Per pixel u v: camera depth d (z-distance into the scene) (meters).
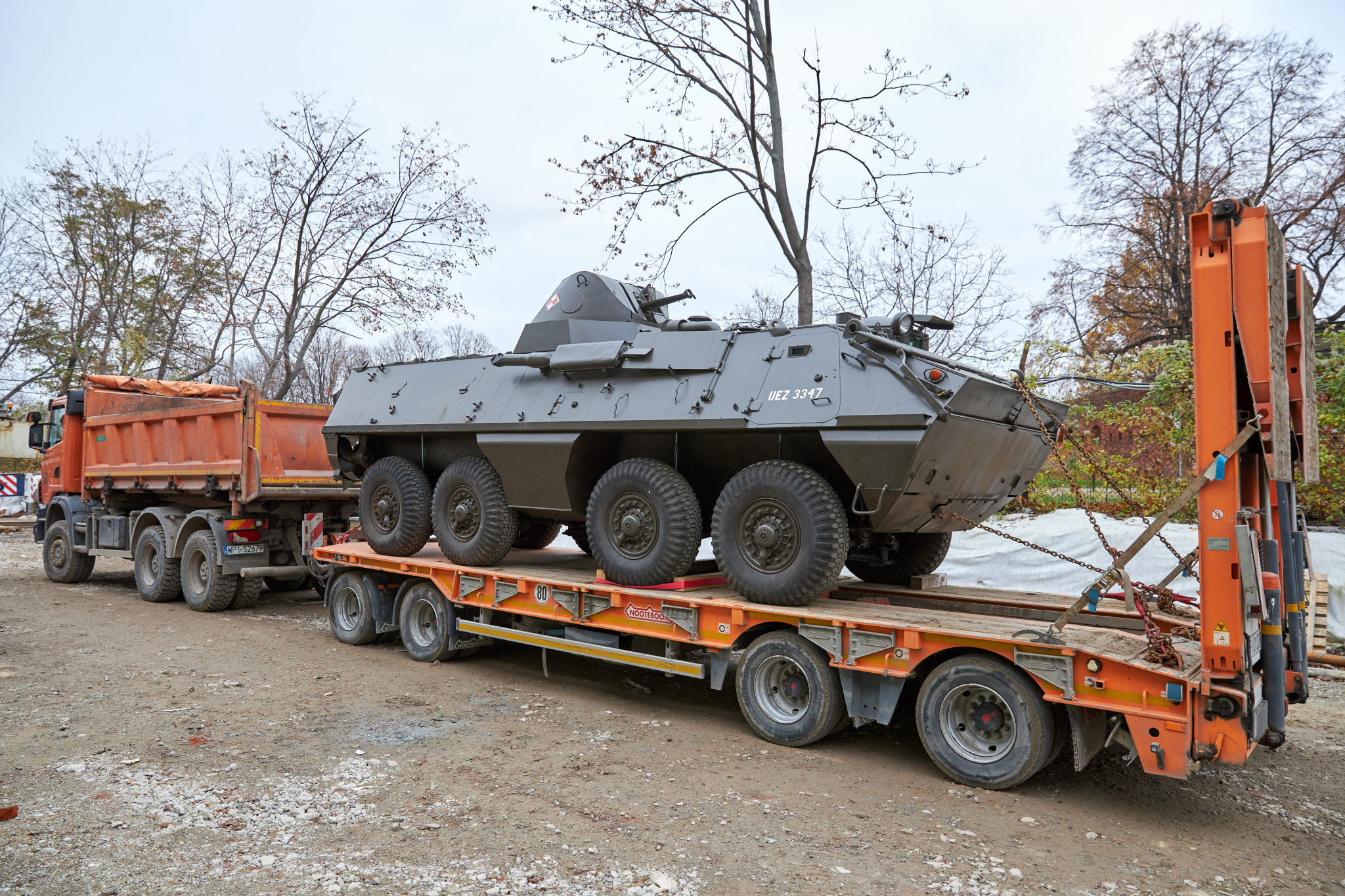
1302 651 4.92
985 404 5.59
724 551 5.95
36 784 4.75
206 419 10.66
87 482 12.82
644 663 6.33
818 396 5.57
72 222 26.09
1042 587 9.85
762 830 4.28
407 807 4.48
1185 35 21.97
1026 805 4.71
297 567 10.80
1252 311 4.28
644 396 6.43
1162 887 3.77
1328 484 9.84
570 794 4.73
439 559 8.36
